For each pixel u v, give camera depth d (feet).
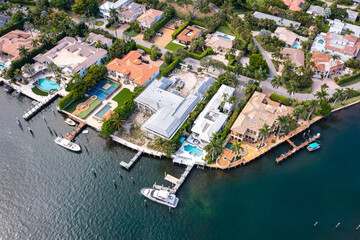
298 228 448.24
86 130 581.94
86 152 545.03
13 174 512.63
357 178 511.81
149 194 476.54
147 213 461.37
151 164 527.81
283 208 471.21
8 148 552.41
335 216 462.60
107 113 591.37
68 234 439.22
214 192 490.49
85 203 473.26
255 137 545.44
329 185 501.97
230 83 636.89
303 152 551.59
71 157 537.65
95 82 643.45
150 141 556.10
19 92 652.89
